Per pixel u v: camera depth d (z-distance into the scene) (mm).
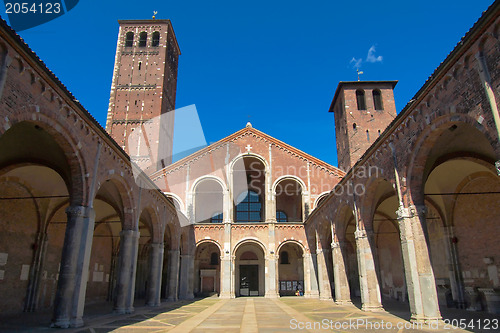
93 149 15609
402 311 19812
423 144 14055
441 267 23797
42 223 21750
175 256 31797
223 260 36469
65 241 14234
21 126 13500
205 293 39188
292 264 42188
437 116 12789
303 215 38406
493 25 9812
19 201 19859
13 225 19531
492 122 9938
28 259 20875
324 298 30781
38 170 18203
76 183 14742
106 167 16875
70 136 13844
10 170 16062
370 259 20250
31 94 11438
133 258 20219
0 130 9953
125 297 19578
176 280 31719
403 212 15156
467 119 11227
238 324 15234
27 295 20766
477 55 10445
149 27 53000
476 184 20516
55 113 12758
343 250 25625
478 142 15508
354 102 48031
